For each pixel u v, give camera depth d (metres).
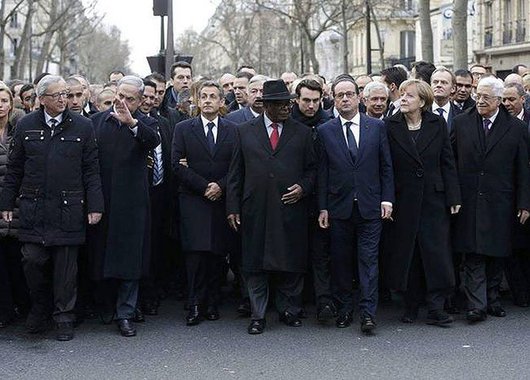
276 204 8.82
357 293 10.53
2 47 34.03
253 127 9.01
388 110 10.63
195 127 9.30
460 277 10.27
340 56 68.56
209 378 7.42
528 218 9.50
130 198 8.86
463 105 10.76
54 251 8.62
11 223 8.84
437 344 8.39
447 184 9.04
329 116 9.66
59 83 8.45
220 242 9.23
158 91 10.56
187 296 10.05
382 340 8.55
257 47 70.19
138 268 8.84
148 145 8.87
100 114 9.09
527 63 37.47
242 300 9.94
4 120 8.92
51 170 8.50
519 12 38.00
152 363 7.86
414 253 9.11
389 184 8.91
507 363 7.76
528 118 10.42
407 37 60.16
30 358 8.03
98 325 9.26
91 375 7.52
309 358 7.98
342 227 8.90
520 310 9.77
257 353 8.15
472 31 42.72
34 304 8.85
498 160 9.20
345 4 40.53
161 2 18.02
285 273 9.12
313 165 8.98
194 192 9.23
